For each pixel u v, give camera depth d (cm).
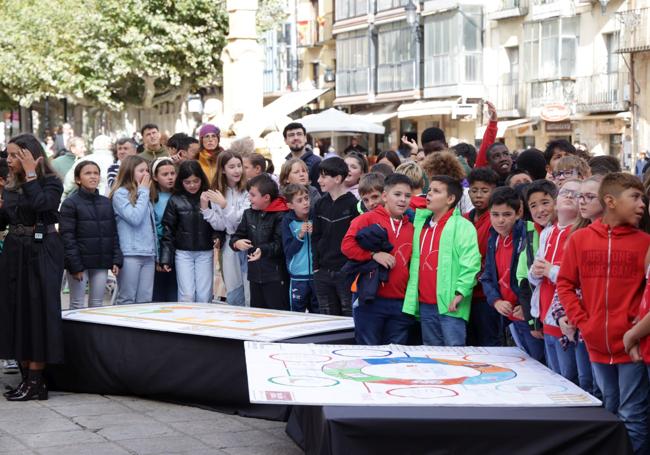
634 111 3466
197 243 1059
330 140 3384
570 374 696
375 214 812
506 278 767
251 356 723
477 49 4247
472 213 859
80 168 996
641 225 649
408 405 604
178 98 4438
